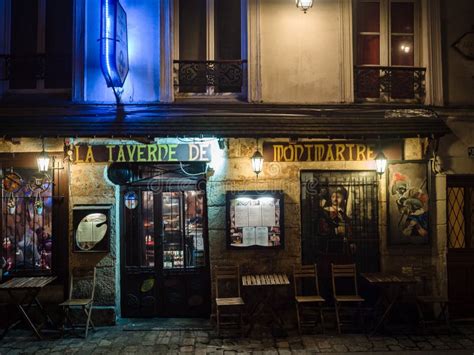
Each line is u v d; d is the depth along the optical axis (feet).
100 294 23.12
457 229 24.23
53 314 23.00
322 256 23.75
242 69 24.02
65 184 23.29
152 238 24.40
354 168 23.59
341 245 23.81
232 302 21.31
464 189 24.26
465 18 24.38
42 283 21.01
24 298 21.16
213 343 20.61
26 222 23.45
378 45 24.82
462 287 24.03
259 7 23.67
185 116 22.66
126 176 23.56
